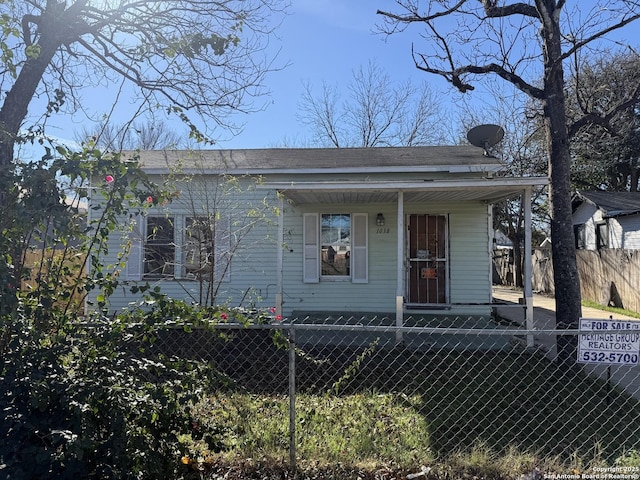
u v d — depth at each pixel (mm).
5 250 2641
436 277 11031
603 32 5824
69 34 5668
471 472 3377
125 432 2658
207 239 9070
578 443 4105
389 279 11016
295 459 3391
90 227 2861
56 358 2789
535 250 21234
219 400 4590
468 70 7191
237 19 6055
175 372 3035
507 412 4922
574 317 6430
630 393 5574
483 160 10820
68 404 2484
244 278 10867
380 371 6531
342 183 8516
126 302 10383
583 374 6211
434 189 8539
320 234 11141
